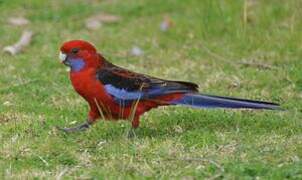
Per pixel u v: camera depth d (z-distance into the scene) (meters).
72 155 10.40
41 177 9.66
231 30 16.16
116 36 16.62
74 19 17.64
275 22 16.39
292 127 11.34
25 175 9.70
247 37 15.70
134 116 10.90
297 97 12.86
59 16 17.73
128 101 10.73
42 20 17.56
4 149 10.60
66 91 13.35
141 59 15.29
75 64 10.65
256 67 14.50
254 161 9.97
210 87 13.55
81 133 11.24
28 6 18.28
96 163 10.15
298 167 9.63
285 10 16.77
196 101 10.80
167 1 18.48
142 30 16.89
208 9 16.48
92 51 10.68
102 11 18.05
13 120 11.89
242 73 14.08
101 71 10.70
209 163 9.95
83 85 10.67
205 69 14.52
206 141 10.77
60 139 11.04
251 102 10.74
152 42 16.17
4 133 11.31
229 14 16.78
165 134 11.20
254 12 16.91
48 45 16.02
